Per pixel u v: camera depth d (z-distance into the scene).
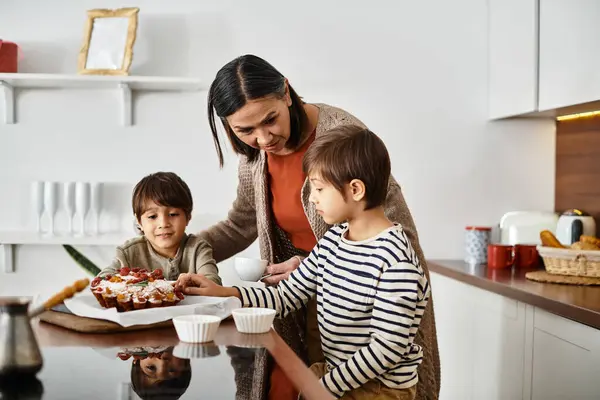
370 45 2.93
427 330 1.59
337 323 1.40
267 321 1.14
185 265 1.83
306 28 2.90
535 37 2.62
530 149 3.02
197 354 0.96
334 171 1.37
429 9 2.96
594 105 2.42
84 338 1.08
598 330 1.75
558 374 1.96
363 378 1.31
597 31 2.25
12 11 2.80
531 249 2.76
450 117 2.98
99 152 2.87
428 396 1.58
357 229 1.42
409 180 2.98
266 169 1.76
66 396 0.75
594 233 2.67
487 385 2.46
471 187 3.00
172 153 2.88
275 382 0.81
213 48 2.86
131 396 0.75
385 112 2.95
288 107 1.59
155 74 2.84
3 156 2.84
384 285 1.33
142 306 1.23
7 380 0.81
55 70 2.82
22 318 0.84
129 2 2.84
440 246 3.01
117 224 2.88
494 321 2.40
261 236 1.85
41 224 2.86
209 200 2.90
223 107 1.52
